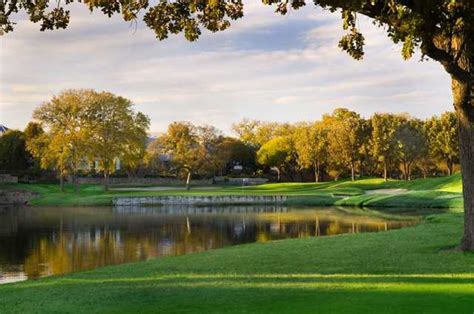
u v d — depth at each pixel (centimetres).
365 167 9306
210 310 962
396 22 1278
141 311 989
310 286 1154
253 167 11788
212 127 8512
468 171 1543
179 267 1555
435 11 1284
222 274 1392
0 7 1321
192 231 3228
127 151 7206
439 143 8331
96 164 7781
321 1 1252
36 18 1403
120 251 2441
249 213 4534
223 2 1403
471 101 1474
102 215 4472
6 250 2500
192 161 8012
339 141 8631
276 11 1417
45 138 6800
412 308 889
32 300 1150
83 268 2025
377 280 1192
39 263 2150
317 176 9656
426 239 1969
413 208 4625
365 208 4847
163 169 10656
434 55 1366
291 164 10569
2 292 1280
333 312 884
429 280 1167
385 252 1680
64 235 3078
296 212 4566
